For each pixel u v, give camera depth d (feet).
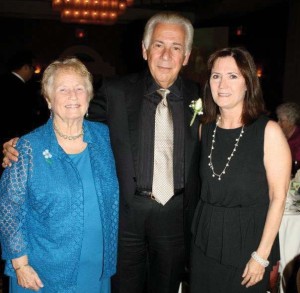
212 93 6.06
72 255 5.77
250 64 5.85
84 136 6.08
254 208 6.03
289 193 9.21
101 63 36.60
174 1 31.45
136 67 36.17
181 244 7.29
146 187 6.92
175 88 7.09
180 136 7.02
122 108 6.97
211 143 6.31
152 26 6.95
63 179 5.65
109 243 6.28
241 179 5.93
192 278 6.66
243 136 5.98
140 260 7.36
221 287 6.30
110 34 36.42
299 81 23.72
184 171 6.93
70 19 27.76
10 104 15.72
